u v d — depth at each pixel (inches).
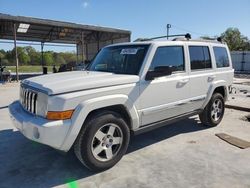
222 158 171.3
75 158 171.3
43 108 137.1
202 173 150.3
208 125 239.3
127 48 189.0
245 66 1343.5
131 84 161.6
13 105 174.6
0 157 173.9
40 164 163.5
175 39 199.0
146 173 150.6
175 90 189.9
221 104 244.8
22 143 199.6
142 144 197.0
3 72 832.3
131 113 162.2
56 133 131.9
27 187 137.1
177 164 162.4
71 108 135.9
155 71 166.6
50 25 869.8
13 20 775.1
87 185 138.0
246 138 211.5
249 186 136.1
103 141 151.4
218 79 234.7
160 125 187.6
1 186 137.9
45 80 153.9
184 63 199.9
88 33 1118.4
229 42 2637.8
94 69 199.9
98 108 146.0
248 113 301.4
